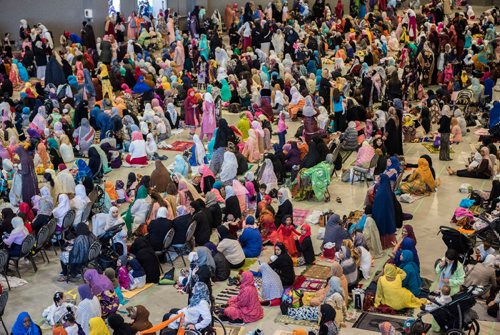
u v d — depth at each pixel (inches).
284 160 770.8
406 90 1105.4
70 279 576.1
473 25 1521.9
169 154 877.2
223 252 583.8
